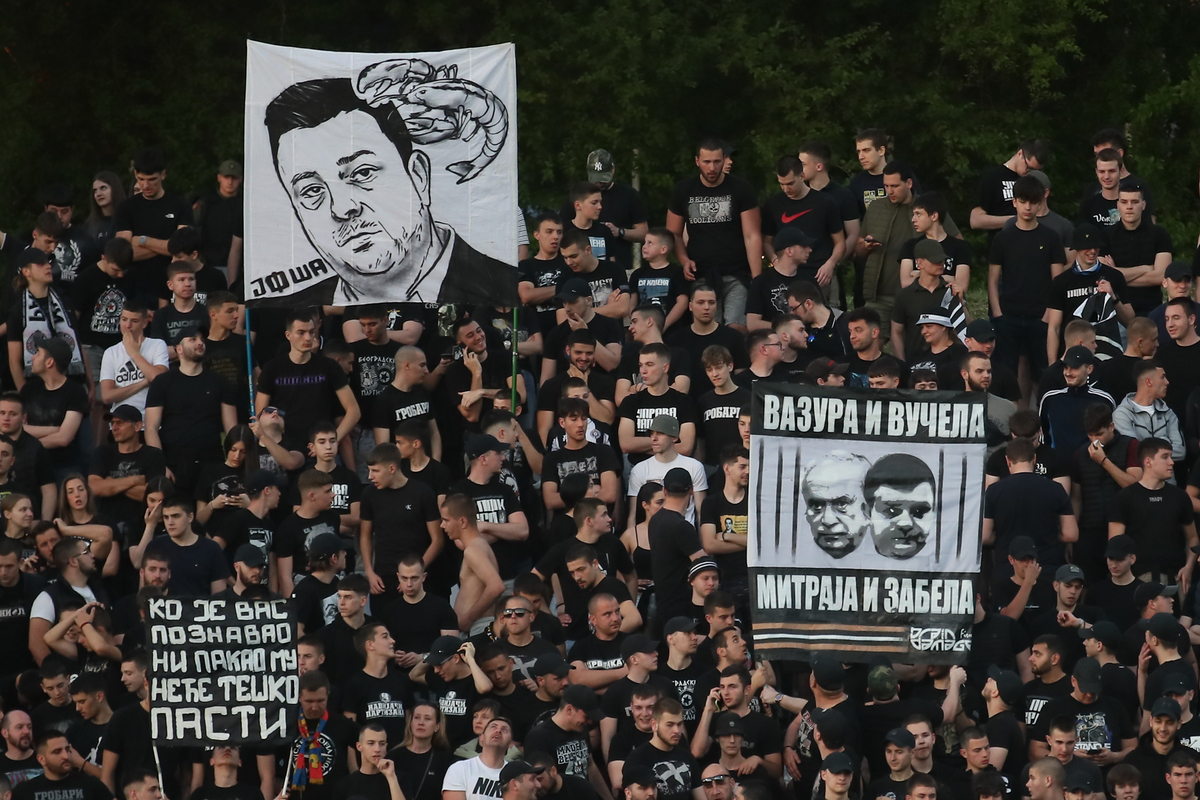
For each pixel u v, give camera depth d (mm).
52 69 96188
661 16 93938
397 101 58781
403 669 53750
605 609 53406
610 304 65812
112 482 59844
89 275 66812
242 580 55125
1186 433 61344
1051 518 56188
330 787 51062
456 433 63844
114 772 51375
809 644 49812
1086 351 60469
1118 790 50156
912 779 48750
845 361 62094
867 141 69375
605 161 68438
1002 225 68500
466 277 59219
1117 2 99188
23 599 55156
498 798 49469
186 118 95000
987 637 53125
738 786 48938
